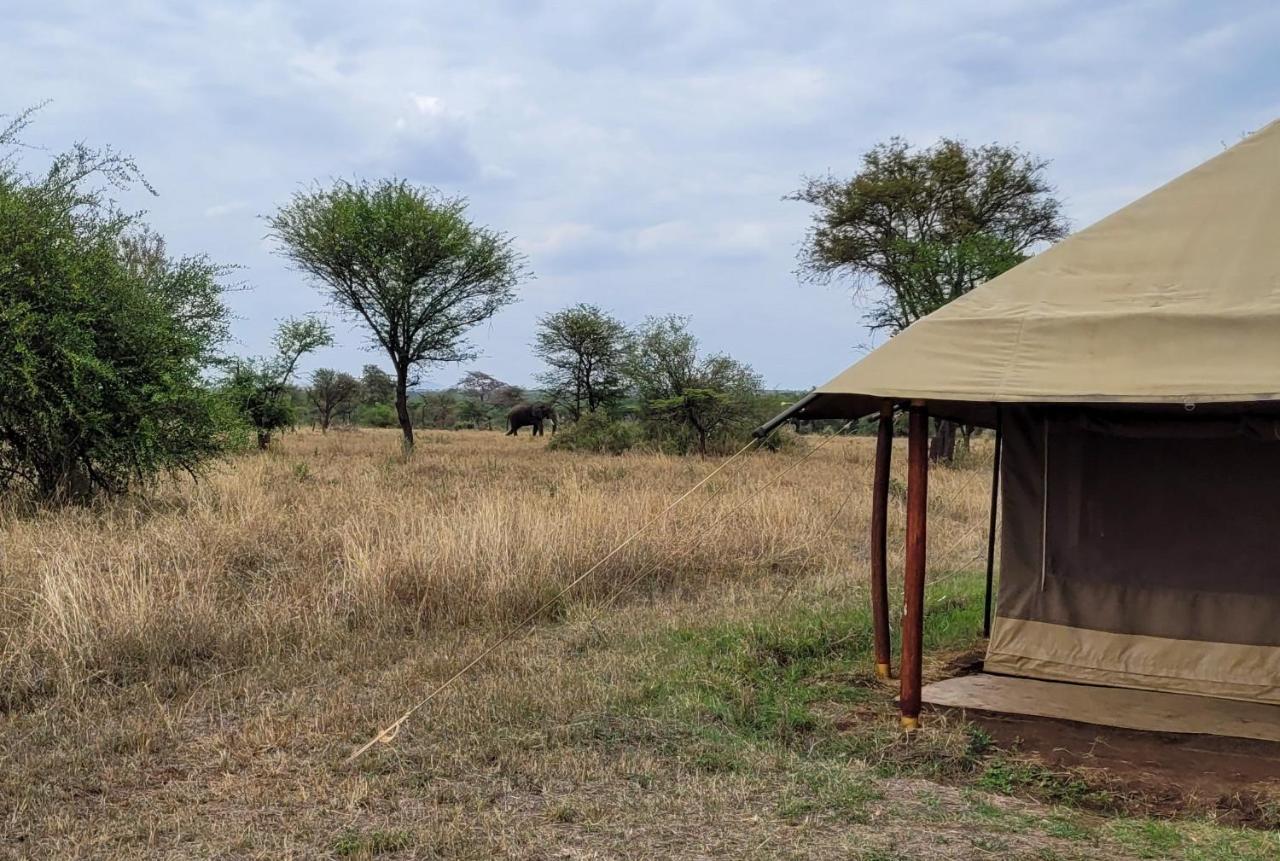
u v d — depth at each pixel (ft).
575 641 24.09
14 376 36.76
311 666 21.38
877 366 18.34
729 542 35.42
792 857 13.19
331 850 13.26
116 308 40.09
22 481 40.55
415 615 25.66
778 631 25.07
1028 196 96.78
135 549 27.48
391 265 84.33
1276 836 13.98
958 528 43.50
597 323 129.59
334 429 164.45
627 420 104.32
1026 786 16.12
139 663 20.75
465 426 218.38
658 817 14.44
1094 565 22.82
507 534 30.14
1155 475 22.48
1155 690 21.83
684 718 18.66
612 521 34.27
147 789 15.21
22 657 19.74
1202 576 21.98
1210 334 16.71
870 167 97.14
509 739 17.31
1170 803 15.40
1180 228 19.43
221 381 47.19
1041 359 17.47
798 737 18.16
